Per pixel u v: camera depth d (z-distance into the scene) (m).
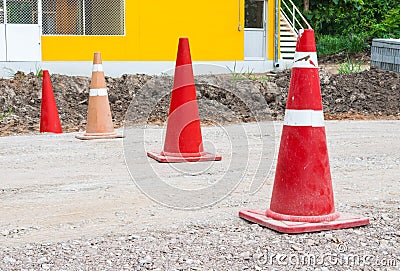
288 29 20.98
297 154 4.22
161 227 4.37
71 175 6.31
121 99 13.59
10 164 6.95
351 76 15.65
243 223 4.45
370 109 13.46
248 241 3.99
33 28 16.86
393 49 17.47
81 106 13.06
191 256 3.72
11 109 12.16
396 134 9.74
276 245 3.90
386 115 12.88
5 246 3.96
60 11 17.23
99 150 7.92
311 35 4.21
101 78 9.14
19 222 4.55
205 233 4.20
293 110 4.23
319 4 28.67
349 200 5.14
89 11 17.50
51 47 17.12
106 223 4.50
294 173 4.23
